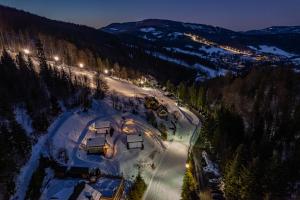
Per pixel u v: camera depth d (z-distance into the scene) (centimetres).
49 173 4966
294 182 4538
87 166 5284
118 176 5212
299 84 8250
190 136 7669
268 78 8762
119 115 7706
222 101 9062
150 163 5997
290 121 6506
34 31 13525
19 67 7200
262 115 7281
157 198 5006
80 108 7162
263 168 4238
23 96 6103
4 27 12775
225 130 6281
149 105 8856
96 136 6109
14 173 4416
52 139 5512
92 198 4266
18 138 4806
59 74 7938
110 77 11406
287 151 5556
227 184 4762
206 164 6069
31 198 4341
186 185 5097
